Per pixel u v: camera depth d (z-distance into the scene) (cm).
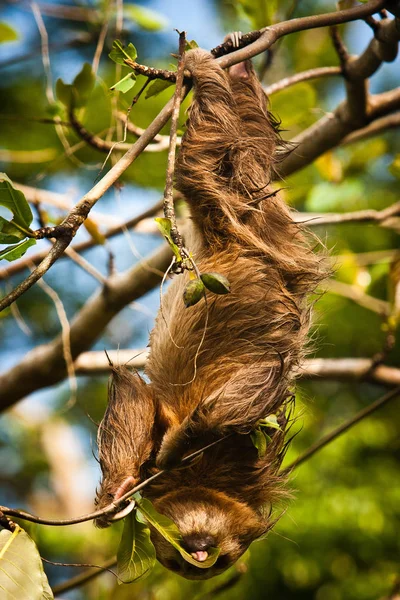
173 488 783
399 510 1806
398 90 1083
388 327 1184
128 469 727
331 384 2041
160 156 1634
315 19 743
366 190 1872
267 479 811
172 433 711
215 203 784
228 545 775
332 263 881
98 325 1162
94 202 580
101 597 1112
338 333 1938
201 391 779
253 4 1043
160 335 819
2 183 567
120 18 1095
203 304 791
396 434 1986
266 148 817
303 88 1118
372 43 983
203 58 768
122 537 619
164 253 1091
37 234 571
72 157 1059
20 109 1828
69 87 986
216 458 787
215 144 785
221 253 787
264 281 788
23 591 530
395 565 1733
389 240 1906
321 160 1300
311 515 1731
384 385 1237
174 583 1079
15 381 1216
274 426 733
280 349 780
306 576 1717
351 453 1861
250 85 827
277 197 831
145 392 775
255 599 1739
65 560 1950
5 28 1239
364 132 1306
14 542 548
